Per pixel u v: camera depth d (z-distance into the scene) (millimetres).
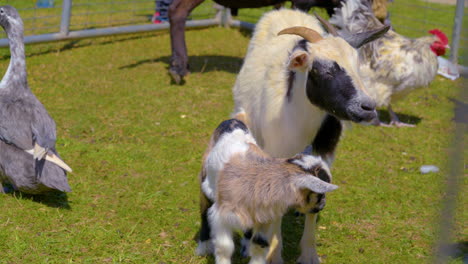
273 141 4695
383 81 7895
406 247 5062
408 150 7324
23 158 5312
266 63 4930
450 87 9734
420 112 8758
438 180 6430
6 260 4562
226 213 3967
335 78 4074
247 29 12953
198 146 7133
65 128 7418
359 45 4492
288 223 5434
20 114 5359
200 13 13758
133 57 10719
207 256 4785
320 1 8727
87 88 8953
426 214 5668
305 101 4391
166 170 6422
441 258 4066
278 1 9312
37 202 5520
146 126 7648
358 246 5074
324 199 3895
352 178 6445
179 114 8141
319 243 5105
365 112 3990
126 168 6418
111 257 4707
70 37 10820
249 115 5059
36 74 9461
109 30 11273
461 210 4586
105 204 5602
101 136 7262
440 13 14758
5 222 5102
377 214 5668
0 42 10031
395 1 15594
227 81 9633
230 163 4055
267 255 4605
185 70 9281
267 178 3863
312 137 4652
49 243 4832
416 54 7824
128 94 8797
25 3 13922
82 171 6262
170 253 4805
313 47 4184
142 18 13328
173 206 5621
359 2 7613
